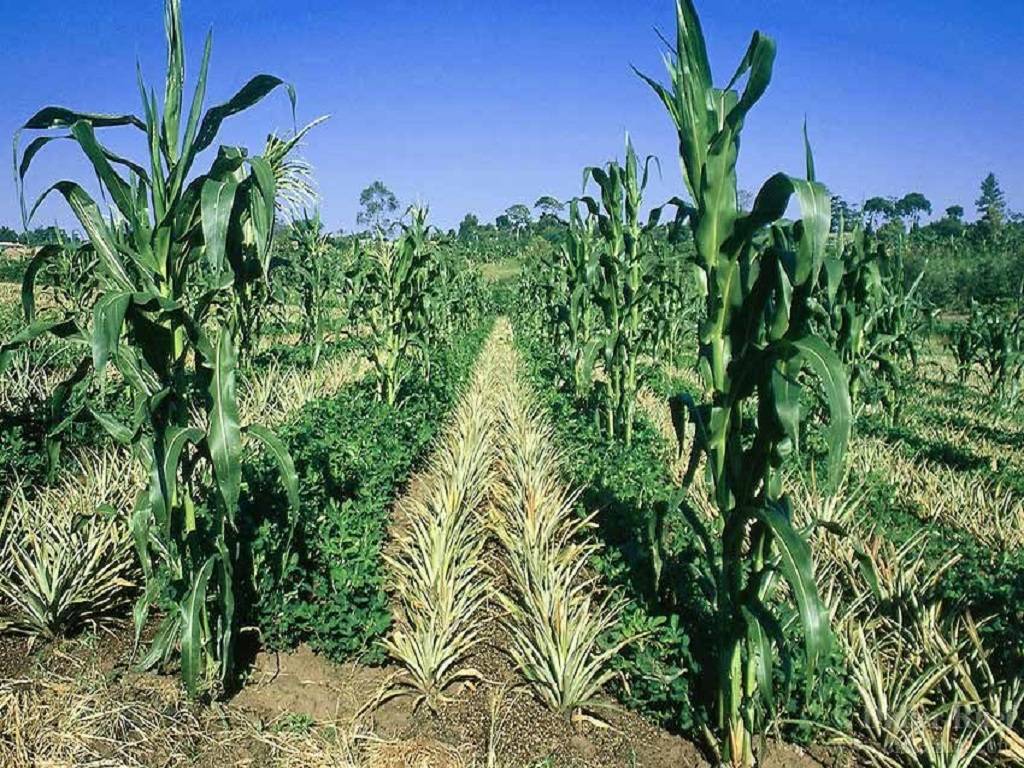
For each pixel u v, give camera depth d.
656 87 4.25
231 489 4.04
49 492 6.46
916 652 4.91
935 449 11.34
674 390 15.01
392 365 11.21
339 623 5.05
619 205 9.47
